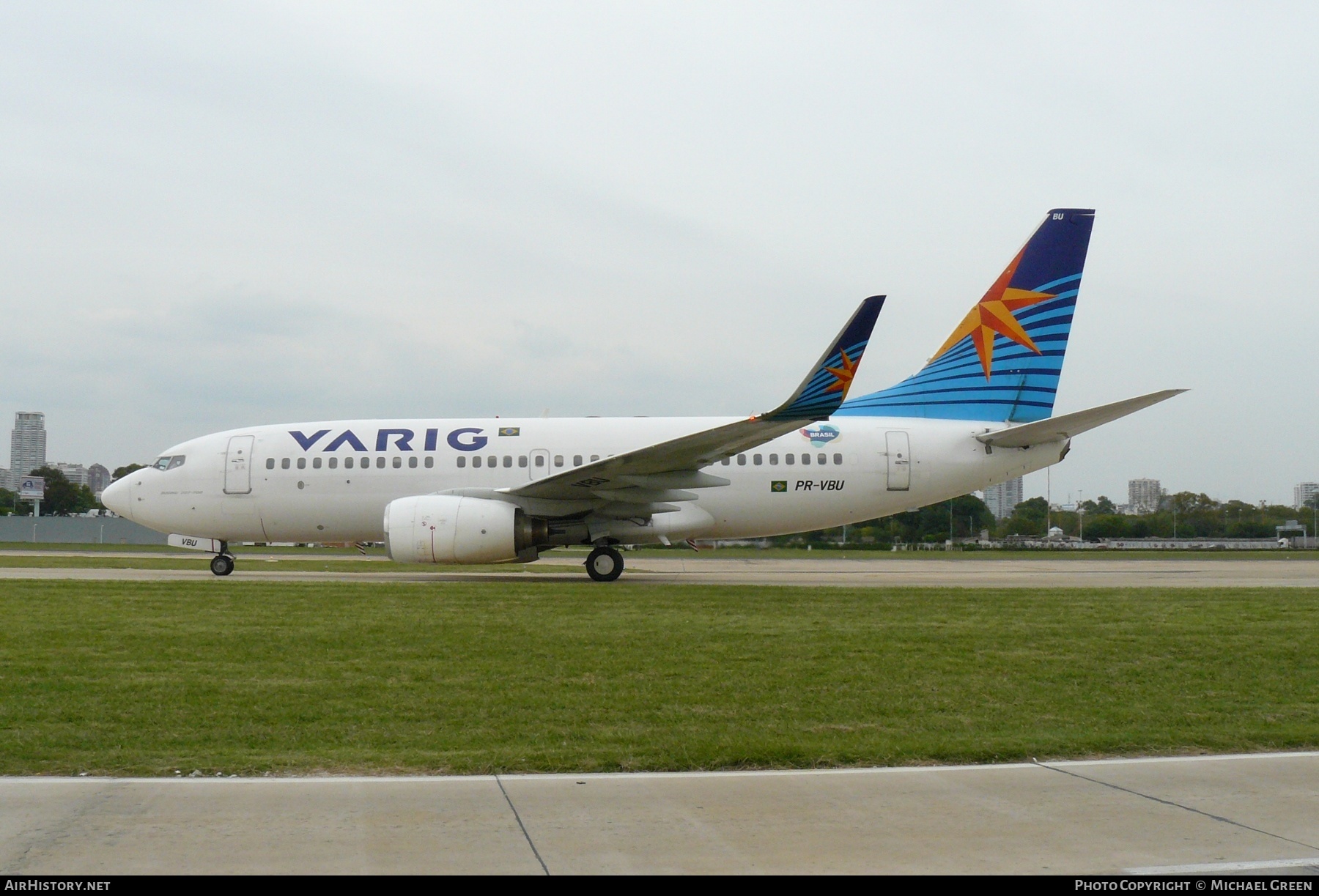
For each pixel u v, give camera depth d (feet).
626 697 29.58
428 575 82.99
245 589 60.39
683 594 59.16
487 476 76.79
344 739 24.39
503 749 23.34
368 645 38.32
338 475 77.71
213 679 31.53
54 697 28.66
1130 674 33.76
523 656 36.29
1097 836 17.74
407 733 25.12
